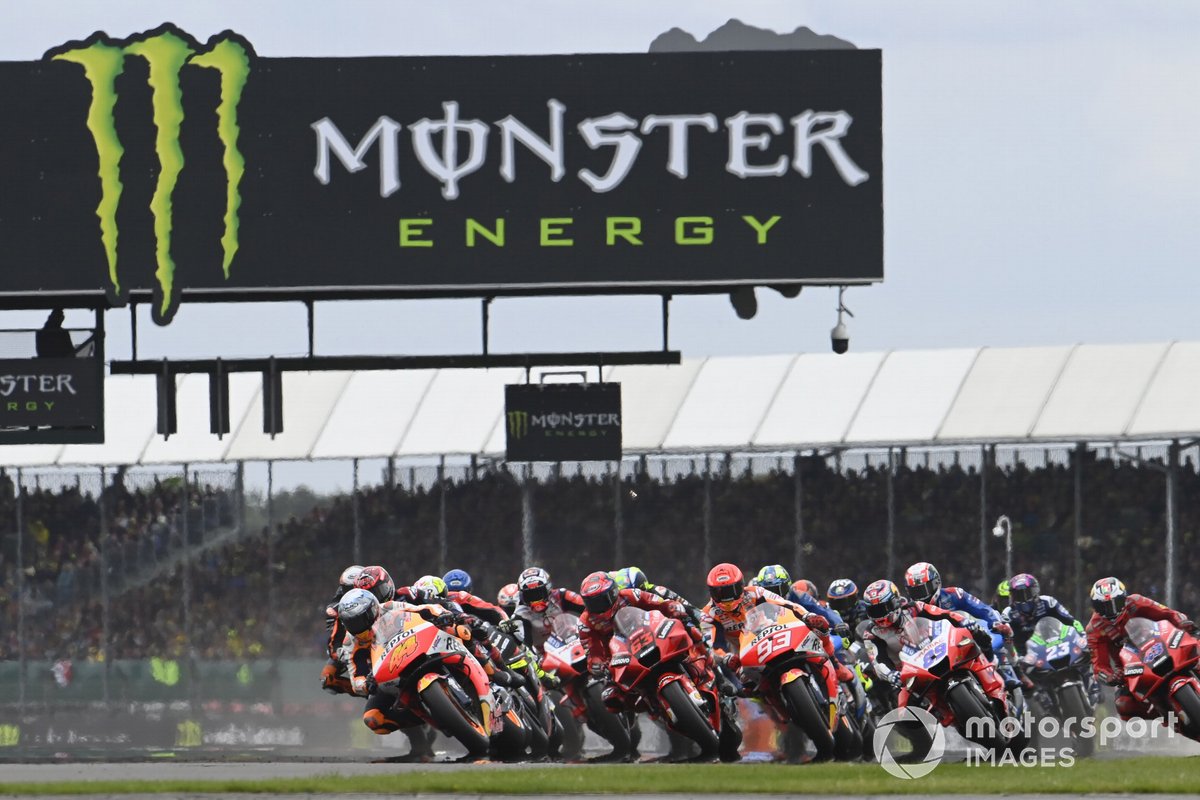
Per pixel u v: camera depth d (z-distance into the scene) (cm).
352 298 9225
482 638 6425
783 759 6575
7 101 9019
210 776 5181
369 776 4897
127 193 9012
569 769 5356
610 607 6400
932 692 6072
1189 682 6288
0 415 9188
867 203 8912
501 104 8950
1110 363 11512
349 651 6328
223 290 8988
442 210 8956
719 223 8925
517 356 9281
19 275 9031
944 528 11775
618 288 9106
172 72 9000
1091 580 11450
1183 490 11238
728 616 6275
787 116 8925
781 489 12131
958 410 11669
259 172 8994
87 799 4472
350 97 8975
